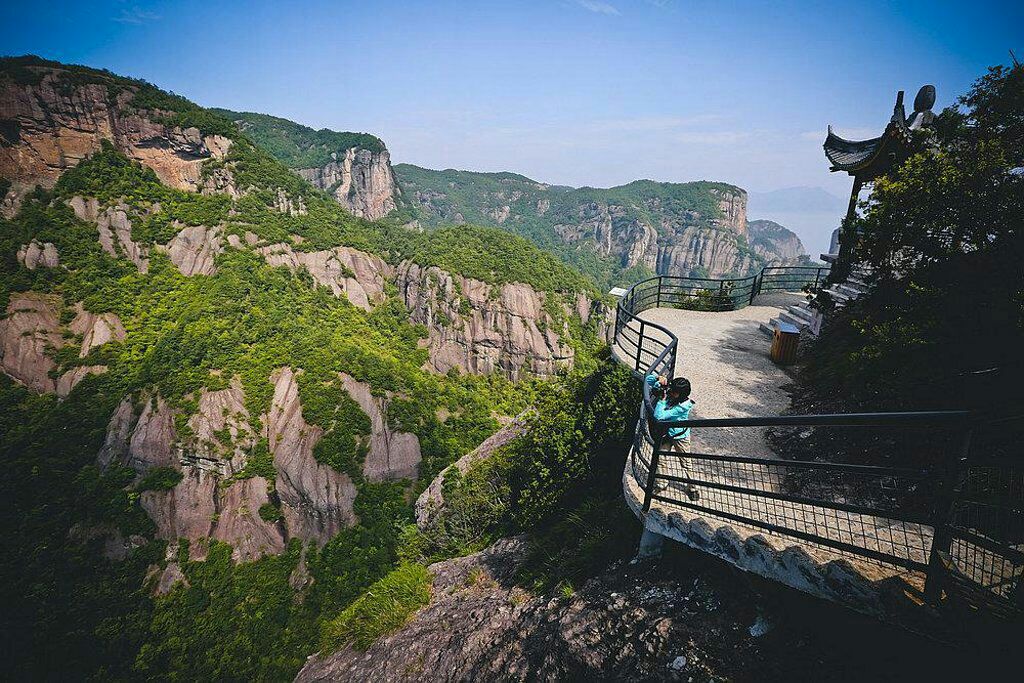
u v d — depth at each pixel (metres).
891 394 6.66
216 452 65.88
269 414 71.25
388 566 58.03
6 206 99.44
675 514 5.55
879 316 7.74
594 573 7.45
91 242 99.94
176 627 54.12
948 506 3.23
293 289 107.56
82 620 53.00
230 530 63.72
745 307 18.17
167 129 121.44
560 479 11.15
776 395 9.70
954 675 3.17
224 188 125.44
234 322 88.00
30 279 90.31
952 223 6.19
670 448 6.77
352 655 10.41
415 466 72.19
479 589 10.11
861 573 3.80
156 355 77.69
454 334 114.38
